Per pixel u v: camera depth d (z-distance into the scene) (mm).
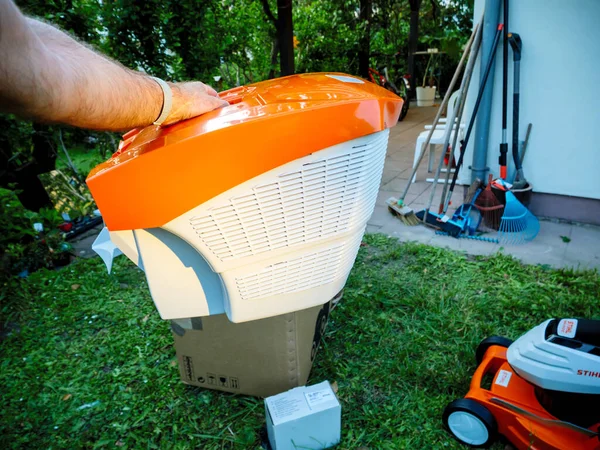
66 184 4324
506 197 3271
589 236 3318
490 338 1955
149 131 1348
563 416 1498
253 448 1679
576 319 1500
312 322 1886
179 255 1340
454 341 2199
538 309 2400
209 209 1127
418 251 3135
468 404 1597
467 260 3014
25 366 2227
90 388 2051
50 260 3256
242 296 1325
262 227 1199
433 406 1807
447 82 11797
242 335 1735
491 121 3613
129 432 1791
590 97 3199
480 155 3654
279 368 1774
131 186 1041
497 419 1588
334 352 2180
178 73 3811
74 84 759
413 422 1747
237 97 1438
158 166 1028
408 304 2506
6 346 2398
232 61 5184
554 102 3334
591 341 1417
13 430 1837
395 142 6703
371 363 2084
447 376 1934
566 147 3406
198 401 1897
